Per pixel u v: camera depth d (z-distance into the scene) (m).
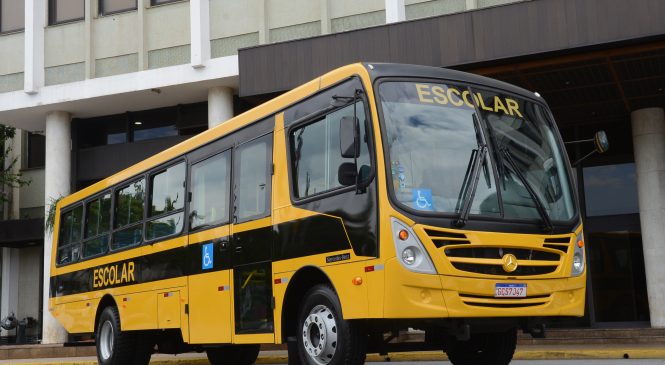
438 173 7.61
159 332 11.82
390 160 7.44
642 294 19.64
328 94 8.41
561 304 7.84
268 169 9.20
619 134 20.44
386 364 14.59
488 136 8.06
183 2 22.19
